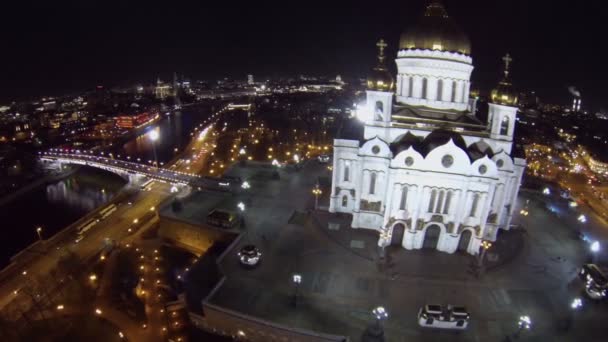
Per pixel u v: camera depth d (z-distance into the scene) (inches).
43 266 3371.1
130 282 3019.2
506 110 2664.9
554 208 3764.8
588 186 5349.4
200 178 4726.9
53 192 5723.4
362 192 2933.1
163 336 2456.9
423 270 2536.9
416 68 2982.3
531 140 7662.4
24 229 4456.2
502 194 2792.8
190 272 2564.0
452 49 2876.5
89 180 6309.1
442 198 2637.8
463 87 3016.7
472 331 2057.1
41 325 2551.7
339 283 2395.4
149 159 7332.7
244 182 3841.0
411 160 2561.5
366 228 3021.7
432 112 2999.5
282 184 4025.6
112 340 2427.4
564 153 7135.8
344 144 3036.4
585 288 2393.0
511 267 2632.9
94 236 3875.5
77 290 2915.8
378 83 2758.4
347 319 2103.8
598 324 2149.4
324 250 2758.4
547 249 2906.0
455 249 2726.4
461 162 2516.0
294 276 2233.0
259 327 2028.8
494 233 2883.9
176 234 3289.9
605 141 7721.5
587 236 3228.3
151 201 4785.9
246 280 2407.7
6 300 2923.2
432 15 2940.5
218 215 3117.6
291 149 6678.2
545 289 2421.3
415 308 2208.4
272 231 3024.1
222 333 2171.5
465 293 2348.7
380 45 2755.9
